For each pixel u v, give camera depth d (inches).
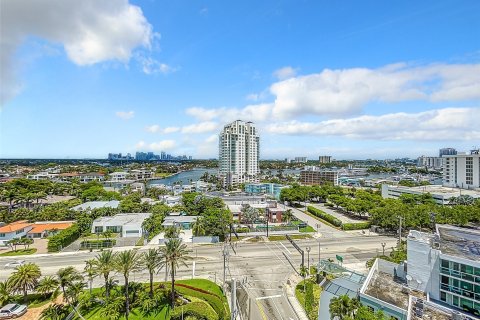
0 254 3208.7
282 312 2036.2
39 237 3912.4
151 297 2101.4
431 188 7032.5
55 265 2881.4
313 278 2568.9
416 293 1712.6
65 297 2009.1
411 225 3902.6
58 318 1872.5
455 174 7480.3
